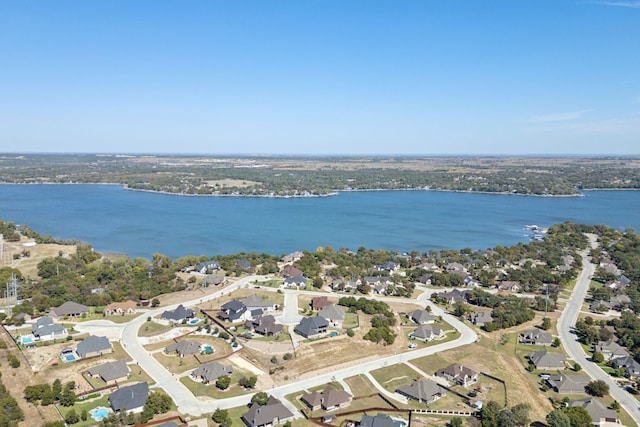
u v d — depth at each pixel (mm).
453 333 152875
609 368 131500
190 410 100875
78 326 147125
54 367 118250
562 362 131375
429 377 121125
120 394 101938
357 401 108125
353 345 136625
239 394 108438
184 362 123188
